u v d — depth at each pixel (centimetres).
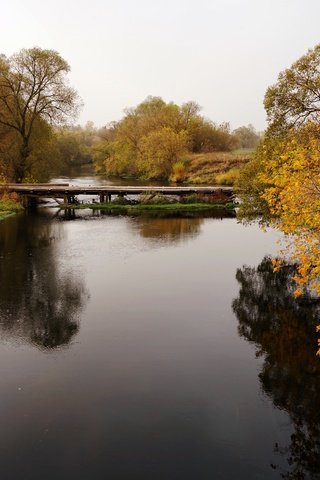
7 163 4631
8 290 1808
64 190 4178
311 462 879
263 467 864
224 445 919
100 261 2245
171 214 3822
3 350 1304
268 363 1239
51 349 1309
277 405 1050
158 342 1355
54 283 1895
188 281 1933
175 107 8512
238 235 2909
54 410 1022
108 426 970
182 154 7331
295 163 1058
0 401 1053
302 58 1978
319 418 1007
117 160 8356
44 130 4712
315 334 1429
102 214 3806
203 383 1135
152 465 864
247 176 2198
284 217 1126
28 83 4397
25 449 904
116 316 1549
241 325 1486
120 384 1126
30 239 2756
